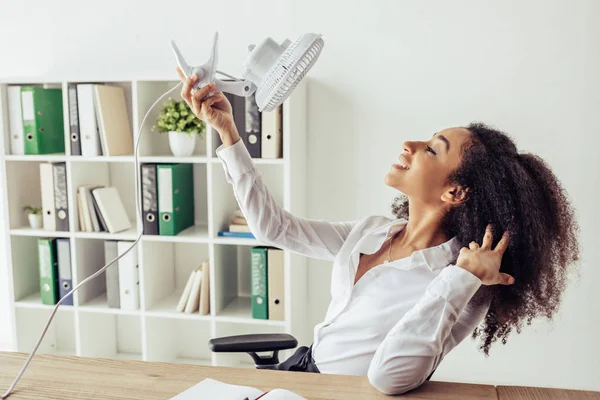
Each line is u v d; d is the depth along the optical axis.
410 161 1.58
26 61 3.00
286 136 2.50
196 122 2.68
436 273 1.53
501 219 1.50
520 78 2.58
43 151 2.84
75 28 2.94
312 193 2.82
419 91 2.67
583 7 2.50
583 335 2.64
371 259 1.63
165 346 2.94
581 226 2.60
